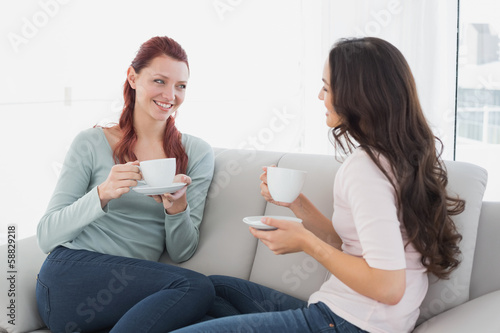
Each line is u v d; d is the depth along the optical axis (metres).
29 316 1.43
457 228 1.31
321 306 1.13
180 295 1.30
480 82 2.48
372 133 1.12
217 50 3.05
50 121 2.49
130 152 1.63
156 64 1.62
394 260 1.01
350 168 1.10
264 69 3.14
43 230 1.49
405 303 1.10
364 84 1.12
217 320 1.12
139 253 1.61
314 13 2.84
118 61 2.72
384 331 1.07
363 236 1.04
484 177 1.40
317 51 2.85
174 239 1.60
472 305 1.22
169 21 2.88
